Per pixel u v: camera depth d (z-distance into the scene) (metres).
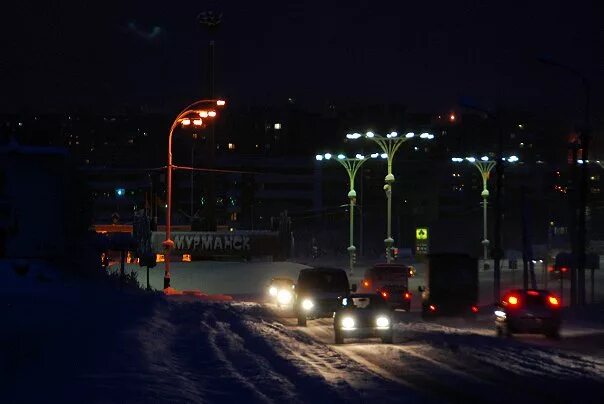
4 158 133.12
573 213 119.38
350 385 40.31
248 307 120.75
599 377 43.91
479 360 52.66
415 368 48.34
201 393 35.72
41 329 56.97
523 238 131.12
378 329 66.06
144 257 144.12
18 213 132.75
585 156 110.69
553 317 73.50
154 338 58.88
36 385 33.66
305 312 91.25
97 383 35.09
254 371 45.16
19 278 108.50
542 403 34.75
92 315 73.12
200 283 185.88
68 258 135.75
